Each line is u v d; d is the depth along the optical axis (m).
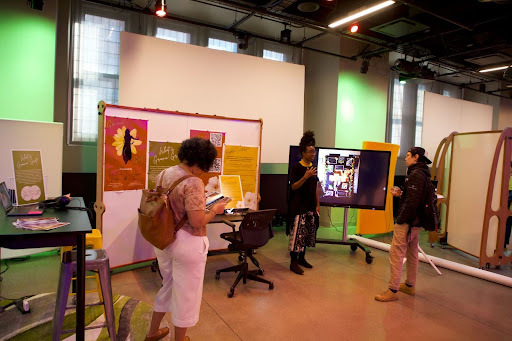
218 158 4.17
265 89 5.67
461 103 7.77
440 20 5.11
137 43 4.50
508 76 6.45
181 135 3.91
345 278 3.85
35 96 4.19
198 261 2.01
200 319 2.78
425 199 3.15
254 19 5.84
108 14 4.97
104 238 3.41
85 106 4.80
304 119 7.12
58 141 3.86
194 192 1.95
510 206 5.19
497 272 4.39
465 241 4.91
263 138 5.72
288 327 2.71
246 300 3.17
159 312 2.23
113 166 3.41
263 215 3.25
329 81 6.54
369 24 5.39
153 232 1.90
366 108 6.86
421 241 5.88
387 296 3.29
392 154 5.89
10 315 2.64
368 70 6.82
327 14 4.79
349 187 4.69
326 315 2.95
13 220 1.91
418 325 2.85
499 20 5.00
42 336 2.37
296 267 3.95
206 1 5.18
